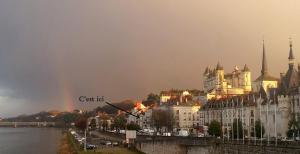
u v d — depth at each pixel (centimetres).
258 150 13775
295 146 12238
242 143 15450
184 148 19762
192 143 19588
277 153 12675
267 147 13225
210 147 18350
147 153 18538
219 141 17388
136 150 19625
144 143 18875
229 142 16338
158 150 19025
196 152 19362
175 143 19688
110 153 19050
